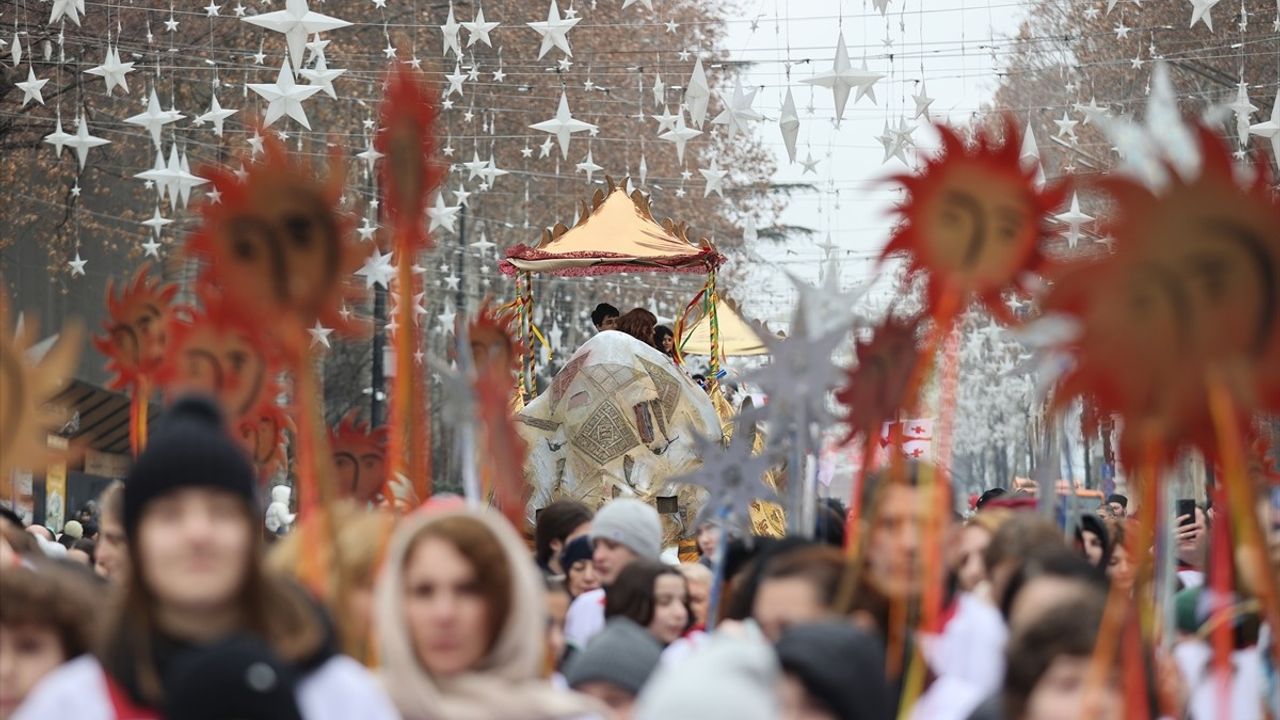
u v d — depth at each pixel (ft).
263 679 31.01
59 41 206.49
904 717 45.78
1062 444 77.66
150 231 281.13
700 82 138.00
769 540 63.52
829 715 36.29
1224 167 40.04
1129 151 40.63
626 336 136.46
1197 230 40.06
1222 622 45.34
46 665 43.86
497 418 51.24
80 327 46.03
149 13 247.29
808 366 55.62
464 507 42.19
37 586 43.83
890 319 54.80
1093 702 38.19
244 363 55.21
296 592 37.96
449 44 150.51
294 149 262.88
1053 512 63.36
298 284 48.03
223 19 254.06
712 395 153.58
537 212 329.72
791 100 123.95
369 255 49.60
